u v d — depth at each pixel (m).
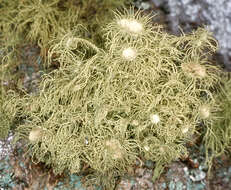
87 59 0.19
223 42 0.20
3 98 0.20
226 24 0.20
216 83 0.20
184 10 0.21
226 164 0.20
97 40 0.21
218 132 0.20
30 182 0.19
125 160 0.20
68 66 0.19
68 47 0.18
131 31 0.18
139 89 0.19
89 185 0.20
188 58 0.19
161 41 0.18
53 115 0.19
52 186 0.19
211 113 0.19
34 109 0.19
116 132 0.19
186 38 0.18
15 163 0.20
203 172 0.20
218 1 0.20
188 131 0.19
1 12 0.22
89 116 0.19
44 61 0.21
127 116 0.19
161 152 0.19
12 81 0.21
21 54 0.21
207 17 0.21
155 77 0.18
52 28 0.21
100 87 0.19
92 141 0.19
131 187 0.19
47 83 0.20
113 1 0.22
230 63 0.21
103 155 0.19
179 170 0.20
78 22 0.21
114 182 0.19
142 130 0.19
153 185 0.19
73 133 0.19
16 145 0.20
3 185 0.19
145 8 0.21
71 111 0.19
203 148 0.20
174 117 0.18
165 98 0.18
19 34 0.22
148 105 0.19
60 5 0.22
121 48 0.18
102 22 0.21
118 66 0.18
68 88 0.19
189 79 0.19
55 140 0.19
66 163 0.20
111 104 0.19
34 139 0.19
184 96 0.19
